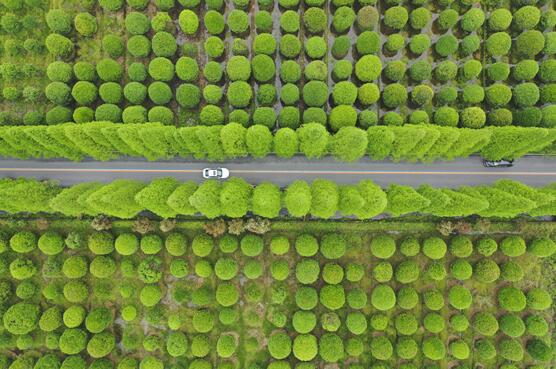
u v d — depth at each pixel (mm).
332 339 45156
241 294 47312
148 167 47781
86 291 46219
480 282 47375
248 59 48031
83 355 46594
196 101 45938
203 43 48250
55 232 46375
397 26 46094
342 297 44969
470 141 41406
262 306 47219
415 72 45844
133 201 42094
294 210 40719
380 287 45094
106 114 44844
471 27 46125
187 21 45438
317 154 44000
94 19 47219
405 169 47469
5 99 48062
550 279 47344
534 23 45688
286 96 44938
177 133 41906
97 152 43750
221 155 44844
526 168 47406
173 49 46000
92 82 47062
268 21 45812
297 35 48031
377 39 44656
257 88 48031
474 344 47188
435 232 46969
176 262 45469
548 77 46000
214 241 47062
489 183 47375
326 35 48125
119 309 47469
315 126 40625
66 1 48281
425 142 41688
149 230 46094
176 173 47844
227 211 41625
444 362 47094
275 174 47750
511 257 47281
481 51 48062
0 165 47625
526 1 46594
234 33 47969
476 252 47125
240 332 47188
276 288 46500
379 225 46406
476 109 44406
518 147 42406
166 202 41656
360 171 47500
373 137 42469
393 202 42062
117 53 46875
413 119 45125
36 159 47656
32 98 46688
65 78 46094
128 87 45125
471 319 47156
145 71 46344
